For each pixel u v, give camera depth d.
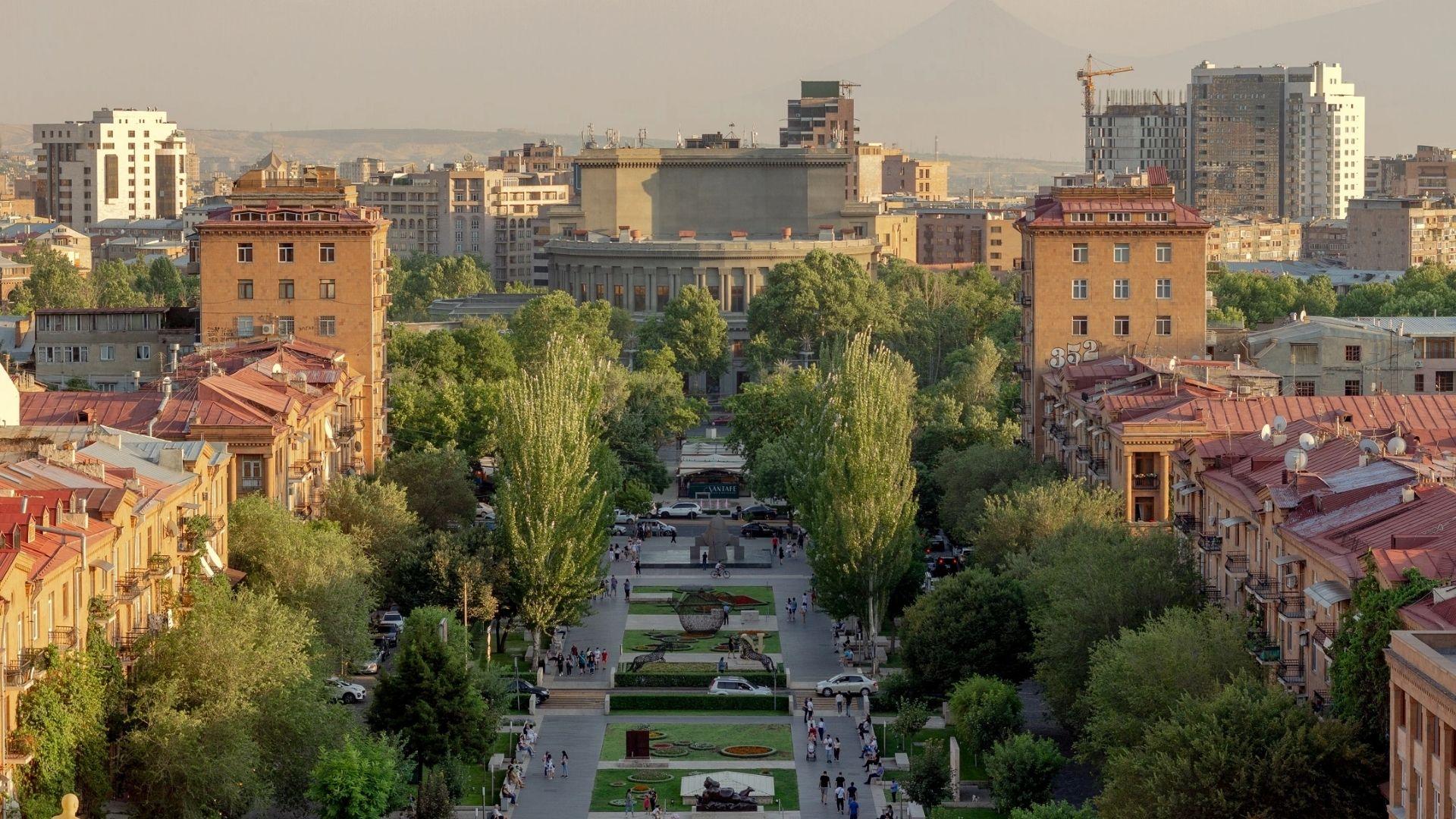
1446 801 117.81
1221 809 140.25
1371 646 140.00
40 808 139.50
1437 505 161.00
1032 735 182.75
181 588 180.88
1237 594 187.75
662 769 198.62
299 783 166.38
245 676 163.62
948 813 178.25
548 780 194.50
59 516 154.50
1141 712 161.38
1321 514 172.50
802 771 197.75
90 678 149.50
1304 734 140.62
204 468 196.50
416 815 169.12
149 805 155.25
